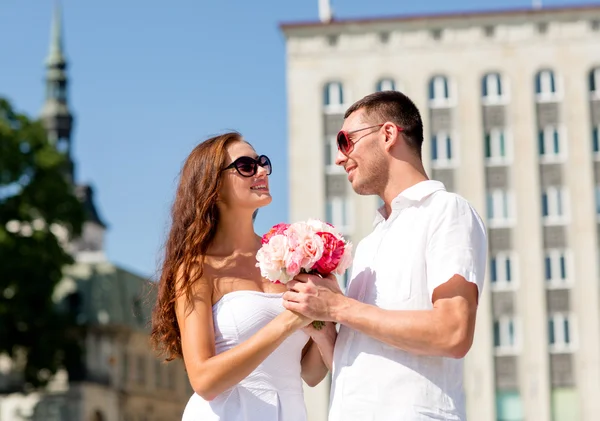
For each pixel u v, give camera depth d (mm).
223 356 5125
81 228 43094
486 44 46250
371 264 5086
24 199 41125
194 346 5301
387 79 46375
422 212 4992
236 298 5520
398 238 5012
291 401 5555
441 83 46312
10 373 53062
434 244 4855
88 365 55969
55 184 42031
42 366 41656
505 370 43312
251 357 5062
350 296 5141
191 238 5562
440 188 5027
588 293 43844
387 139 5152
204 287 5484
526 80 45906
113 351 58438
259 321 5500
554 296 43969
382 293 4965
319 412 42219
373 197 44750
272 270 5066
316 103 46031
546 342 43344
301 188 45344
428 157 45781
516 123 45656
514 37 46188
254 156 5758
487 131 45844
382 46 46438
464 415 4875
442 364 4812
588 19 46000
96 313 57375
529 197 45000
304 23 46500
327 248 5105
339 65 46406
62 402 54250
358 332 4957
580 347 43281
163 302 5590
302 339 5648
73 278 58312
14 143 41219
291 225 5254
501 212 45062
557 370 43188
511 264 44500
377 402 4812
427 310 4699
